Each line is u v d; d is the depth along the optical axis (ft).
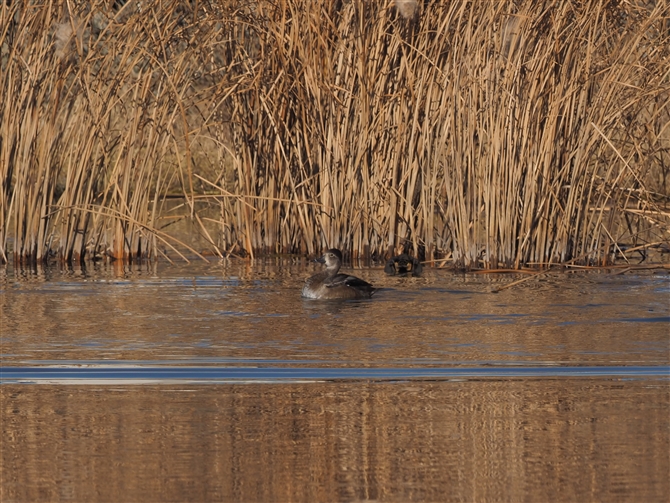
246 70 96.22
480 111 89.20
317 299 73.00
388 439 39.88
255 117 98.94
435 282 81.97
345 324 63.26
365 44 93.20
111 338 58.85
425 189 95.09
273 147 99.66
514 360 53.06
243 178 100.22
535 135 89.20
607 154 98.02
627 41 87.30
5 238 94.68
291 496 34.04
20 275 86.07
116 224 96.68
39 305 70.59
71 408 44.27
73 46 88.22
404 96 94.58
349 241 98.12
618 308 68.69
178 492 34.30
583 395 46.34
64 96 95.30
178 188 133.80
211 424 41.88
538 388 47.70
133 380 49.24
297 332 60.75
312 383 48.70
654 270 89.76
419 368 51.44
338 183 97.76
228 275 86.43
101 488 34.63
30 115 92.48
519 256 89.76
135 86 90.79
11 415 43.09
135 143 94.22
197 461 37.37
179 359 53.36
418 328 61.98
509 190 89.81
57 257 96.32
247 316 66.44
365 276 85.87
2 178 94.12
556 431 40.86
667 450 38.52
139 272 88.48
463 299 73.00
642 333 60.03
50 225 103.76
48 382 48.88
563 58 88.22
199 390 47.42
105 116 92.53
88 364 52.29
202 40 88.79
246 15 91.45
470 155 89.45
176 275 86.43
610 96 87.10
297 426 41.63
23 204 94.22
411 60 92.73
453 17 89.10
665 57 86.02
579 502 33.53
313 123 97.14
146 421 42.24
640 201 98.22
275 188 100.48
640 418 42.65
